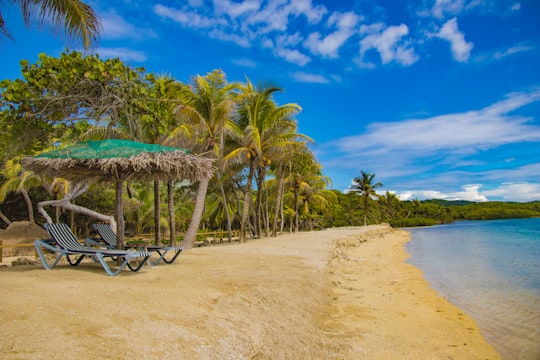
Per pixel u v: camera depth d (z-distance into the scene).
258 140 20.03
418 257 19.05
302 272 9.59
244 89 21.00
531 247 23.41
